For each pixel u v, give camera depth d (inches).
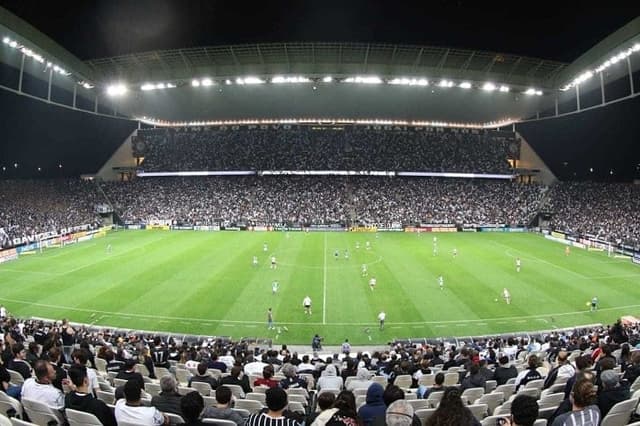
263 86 2824.8
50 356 479.2
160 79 2445.9
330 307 1384.1
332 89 2871.6
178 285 1599.4
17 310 1327.5
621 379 457.4
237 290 1547.7
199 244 2438.5
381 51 2311.8
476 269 1881.2
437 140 3644.2
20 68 2085.4
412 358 816.9
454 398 188.7
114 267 1870.1
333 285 1621.6
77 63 2245.3
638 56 2031.3
